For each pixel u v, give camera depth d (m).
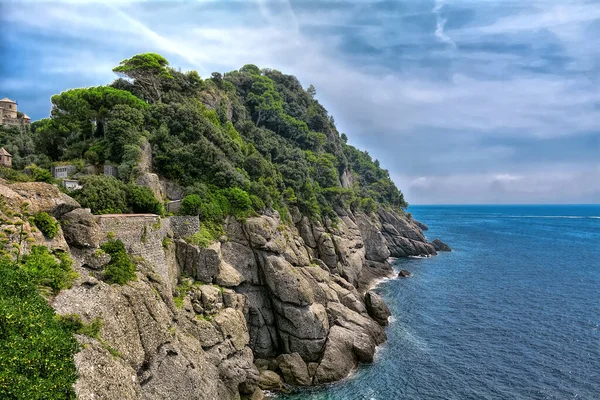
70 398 16.72
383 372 49.22
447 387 45.81
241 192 56.00
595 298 82.50
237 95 105.19
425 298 81.75
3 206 22.81
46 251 23.52
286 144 99.94
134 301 27.42
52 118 63.81
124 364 23.09
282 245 56.47
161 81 74.19
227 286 46.66
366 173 164.25
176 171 54.38
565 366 50.97
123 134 51.12
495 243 173.12
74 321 21.38
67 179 43.22
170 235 42.53
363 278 94.44
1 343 15.23
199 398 31.05
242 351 42.28
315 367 47.81
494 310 73.94
